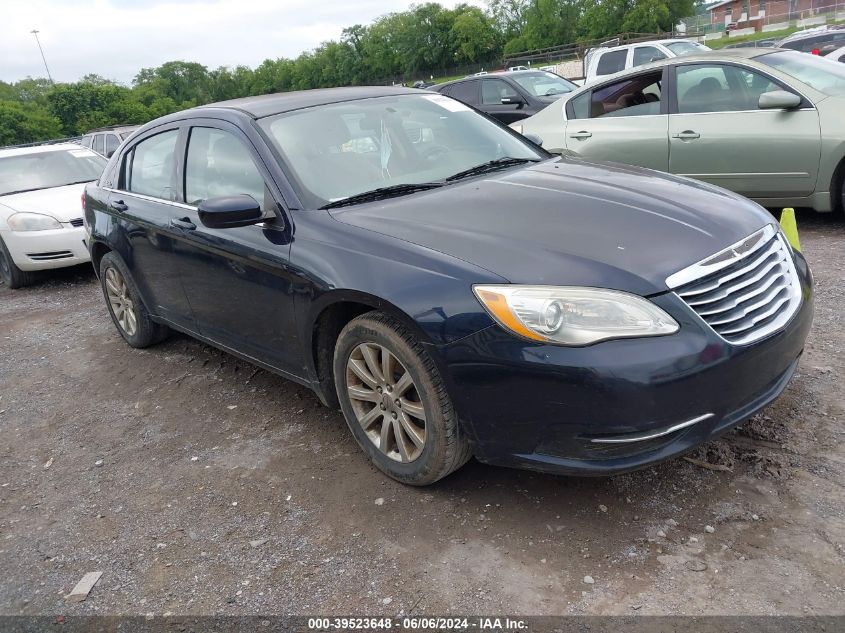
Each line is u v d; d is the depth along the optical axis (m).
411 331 2.77
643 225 2.87
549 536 2.72
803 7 69.06
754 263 2.83
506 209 3.10
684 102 6.67
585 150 7.25
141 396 4.58
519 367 2.54
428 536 2.81
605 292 2.52
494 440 2.71
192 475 3.53
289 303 3.33
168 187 4.36
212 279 3.90
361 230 3.09
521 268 2.64
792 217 4.03
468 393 2.68
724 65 6.52
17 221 7.84
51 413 4.53
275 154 3.57
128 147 5.00
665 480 2.97
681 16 72.94
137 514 3.25
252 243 3.48
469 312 2.62
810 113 6.02
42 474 3.76
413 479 3.06
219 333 4.13
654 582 2.44
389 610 2.46
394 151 3.81
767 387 2.80
